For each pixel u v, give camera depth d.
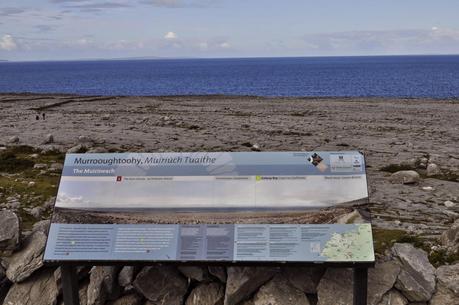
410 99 60.78
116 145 27.38
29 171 19.58
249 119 39.94
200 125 36.22
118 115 43.34
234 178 7.50
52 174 18.89
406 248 8.43
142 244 7.20
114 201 7.52
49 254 7.23
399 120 38.97
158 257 7.08
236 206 7.30
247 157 7.62
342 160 7.49
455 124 36.41
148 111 47.16
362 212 7.15
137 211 7.43
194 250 7.09
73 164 7.85
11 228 8.73
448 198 16.55
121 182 7.64
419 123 37.12
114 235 7.29
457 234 10.43
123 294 8.26
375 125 35.97
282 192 7.33
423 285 7.70
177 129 34.22
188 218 7.32
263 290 7.78
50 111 47.84
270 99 63.50
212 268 8.00
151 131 33.19
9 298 8.34
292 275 7.80
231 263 6.98
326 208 7.21
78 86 139.75
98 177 7.71
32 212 13.53
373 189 17.73
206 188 7.46
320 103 55.09
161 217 7.36
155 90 116.75
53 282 8.38
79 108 50.97
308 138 29.94
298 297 7.68
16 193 15.89
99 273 8.07
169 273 8.07
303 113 44.59
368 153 25.22
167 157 7.75
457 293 7.63
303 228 7.11
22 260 8.48
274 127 34.97
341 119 39.84
